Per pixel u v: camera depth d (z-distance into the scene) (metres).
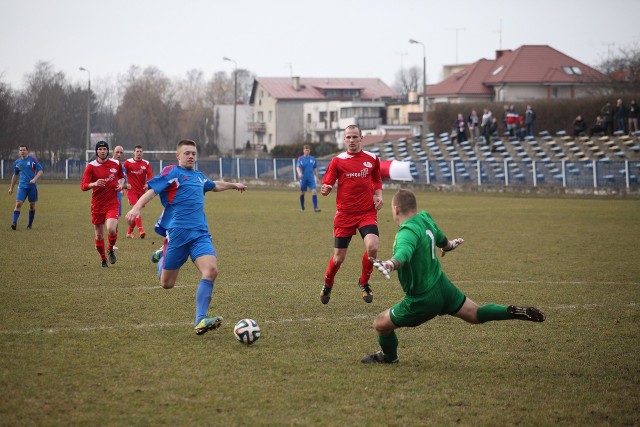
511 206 43.78
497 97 104.56
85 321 13.33
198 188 12.91
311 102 147.38
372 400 9.21
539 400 9.31
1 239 26.17
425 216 10.54
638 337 12.53
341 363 10.86
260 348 11.65
